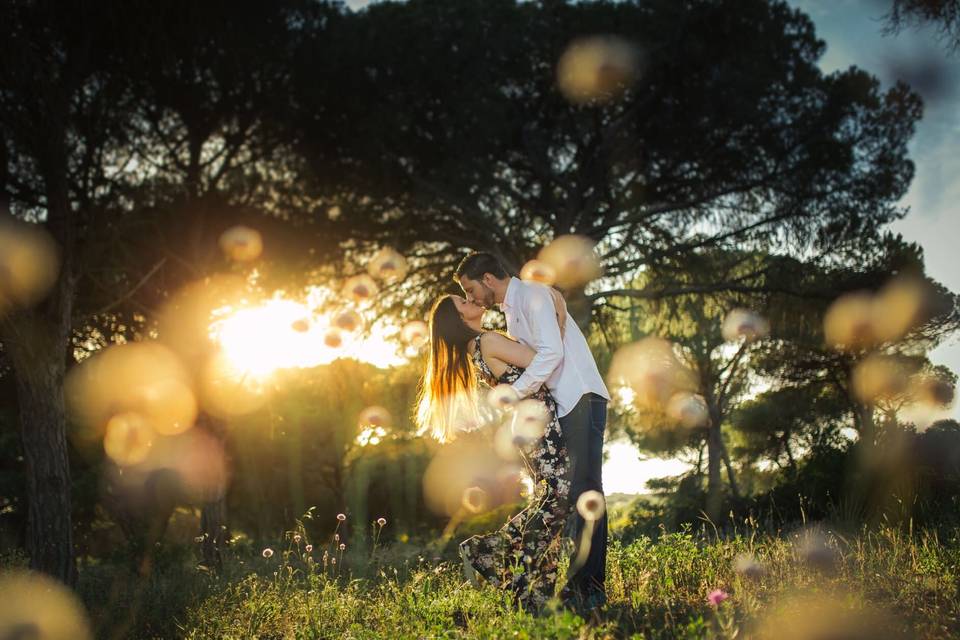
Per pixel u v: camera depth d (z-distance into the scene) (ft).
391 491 53.36
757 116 49.19
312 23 47.80
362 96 48.75
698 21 49.73
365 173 49.26
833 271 54.70
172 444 43.39
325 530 54.39
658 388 68.18
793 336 57.93
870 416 57.21
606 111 51.34
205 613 16.66
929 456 21.84
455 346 13.60
